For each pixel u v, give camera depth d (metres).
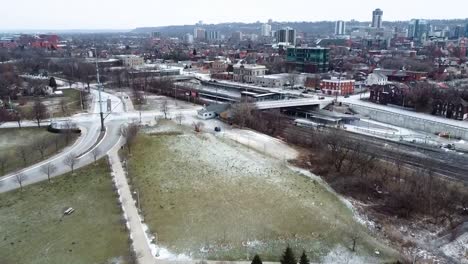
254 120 121.75
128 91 187.50
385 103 158.38
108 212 63.09
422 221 65.06
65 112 136.12
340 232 58.47
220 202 65.69
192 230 57.44
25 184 74.44
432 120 127.31
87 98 165.62
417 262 52.88
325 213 63.84
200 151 90.06
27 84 195.62
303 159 92.69
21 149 94.38
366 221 63.88
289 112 153.75
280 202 66.12
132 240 54.50
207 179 74.56
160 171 78.38
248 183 73.19
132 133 97.69
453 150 103.75
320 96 175.12
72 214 63.28
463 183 78.31
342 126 130.75
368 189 76.44
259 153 93.75
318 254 52.97
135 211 63.19
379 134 119.69
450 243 58.88
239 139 105.69
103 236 56.09
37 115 117.31
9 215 63.19
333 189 76.12
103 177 76.56
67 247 53.88
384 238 59.12
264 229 58.00
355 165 86.31
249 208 63.81
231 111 126.56
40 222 61.12
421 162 91.56
